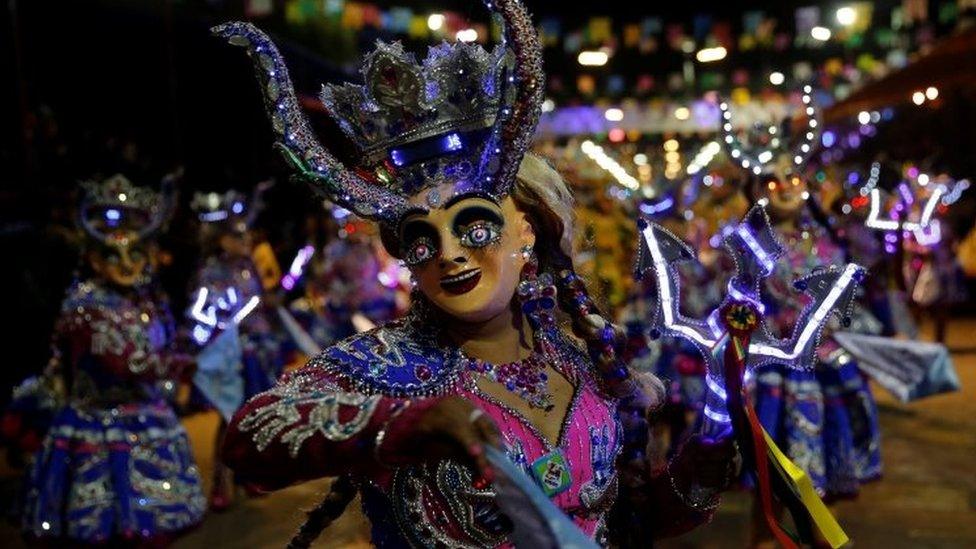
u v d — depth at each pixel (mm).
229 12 9547
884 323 5895
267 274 7930
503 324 1897
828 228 4918
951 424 7590
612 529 2033
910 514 5586
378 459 1449
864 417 5105
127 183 4523
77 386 4453
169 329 4699
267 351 6758
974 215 13391
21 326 7770
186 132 10156
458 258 1773
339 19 11930
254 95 10578
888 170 9961
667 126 20828
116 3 8906
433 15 10969
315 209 11422
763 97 19016
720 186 10406
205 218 6922
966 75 12648
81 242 4453
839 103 15406
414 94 1810
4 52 8203
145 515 4387
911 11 14812
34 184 8000
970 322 13297
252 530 5613
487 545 1700
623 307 7578
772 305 4699
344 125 1905
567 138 21062
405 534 1717
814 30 15367
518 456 1773
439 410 1414
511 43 1842
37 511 4344
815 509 1866
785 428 4906
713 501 2010
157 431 4527
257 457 1536
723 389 1949
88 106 9211
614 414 1964
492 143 1825
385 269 8891
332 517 1918
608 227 7695
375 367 1763
